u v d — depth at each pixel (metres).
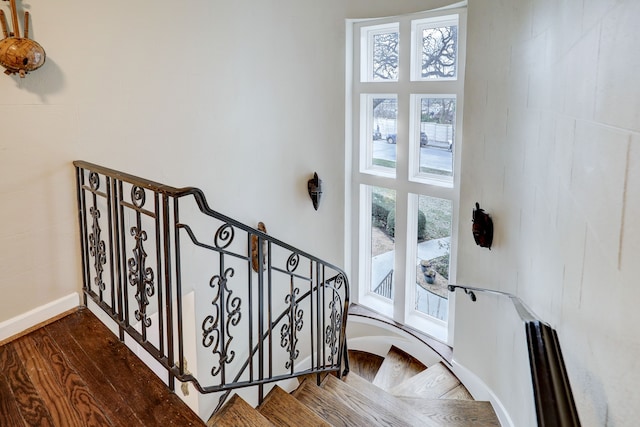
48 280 2.40
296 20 3.75
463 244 3.48
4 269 2.23
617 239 0.98
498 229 2.83
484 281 3.14
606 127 1.08
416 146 4.18
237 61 3.33
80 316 2.43
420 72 4.00
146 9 2.69
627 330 0.90
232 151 3.41
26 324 2.31
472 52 3.17
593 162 1.19
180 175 3.05
